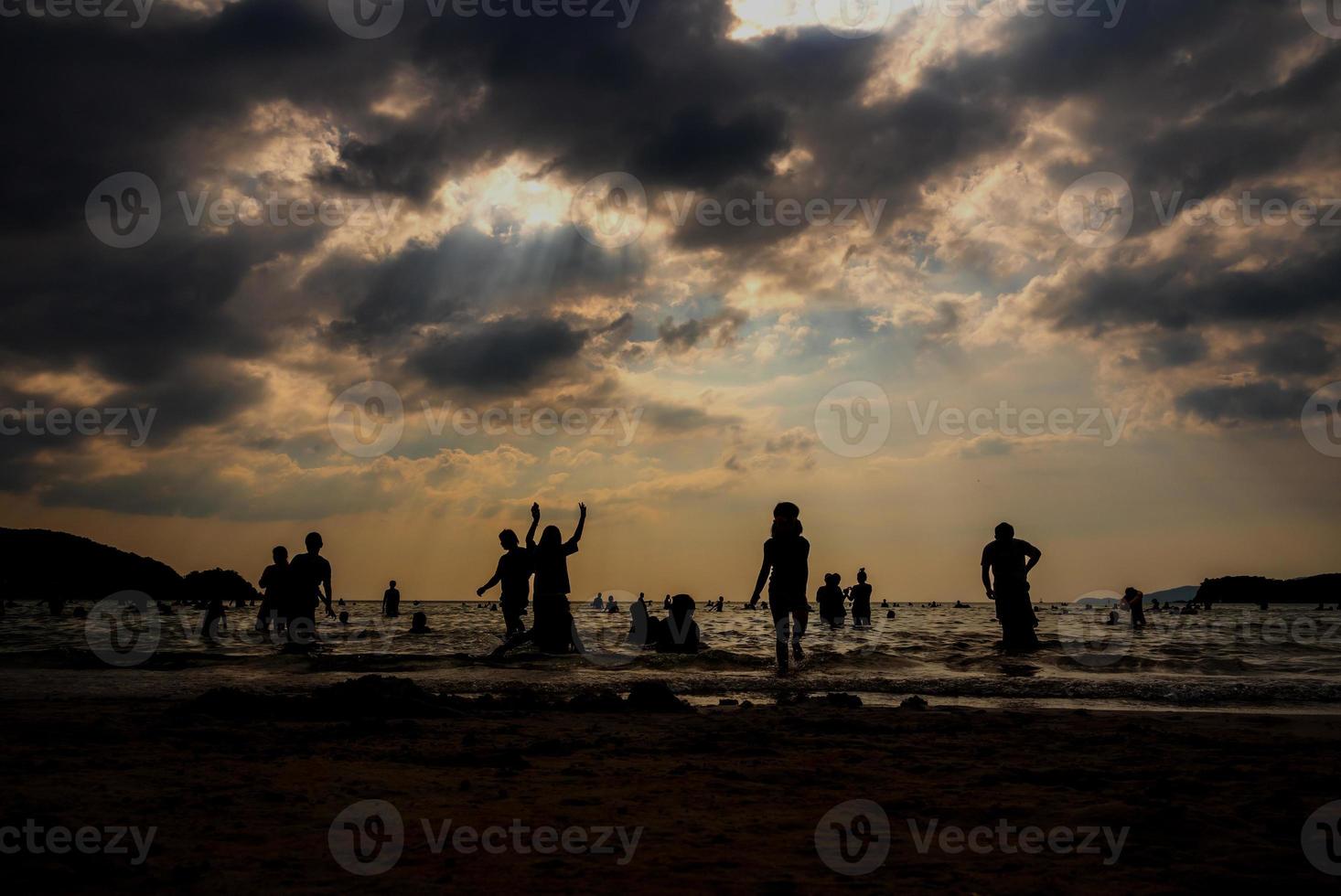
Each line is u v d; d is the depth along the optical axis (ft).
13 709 21.15
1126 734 18.57
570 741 17.08
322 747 16.06
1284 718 21.91
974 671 32.24
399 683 22.72
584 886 8.21
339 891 7.91
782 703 25.39
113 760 14.38
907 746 16.92
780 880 8.49
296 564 45.70
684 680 29.68
